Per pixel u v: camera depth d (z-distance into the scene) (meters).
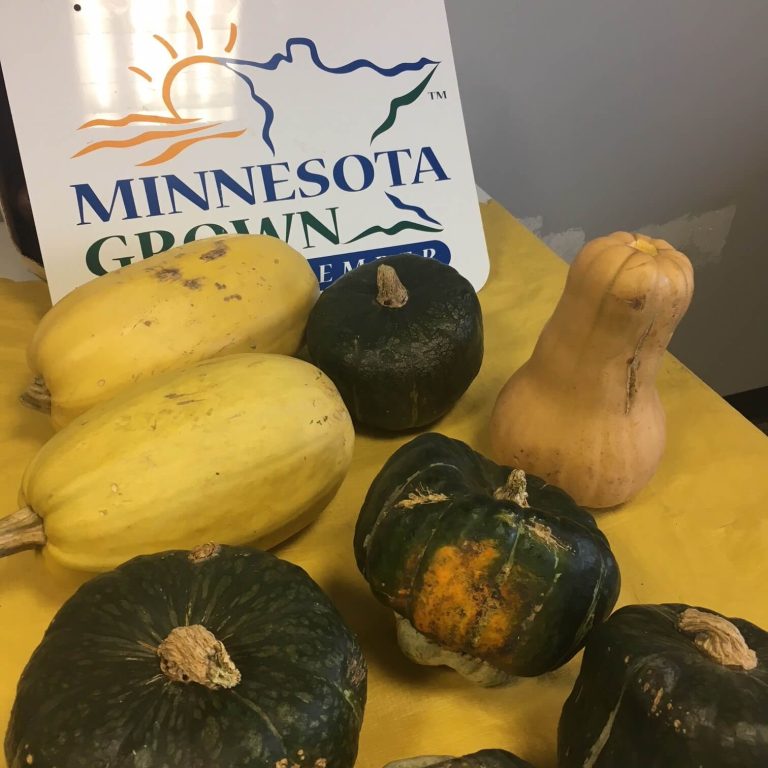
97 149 0.78
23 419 0.74
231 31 0.81
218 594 0.46
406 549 0.51
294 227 0.85
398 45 0.88
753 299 1.69
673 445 0.76
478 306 0.75
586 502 0.67
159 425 0.54
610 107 1.33
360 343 0.69
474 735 0.52
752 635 0.47
